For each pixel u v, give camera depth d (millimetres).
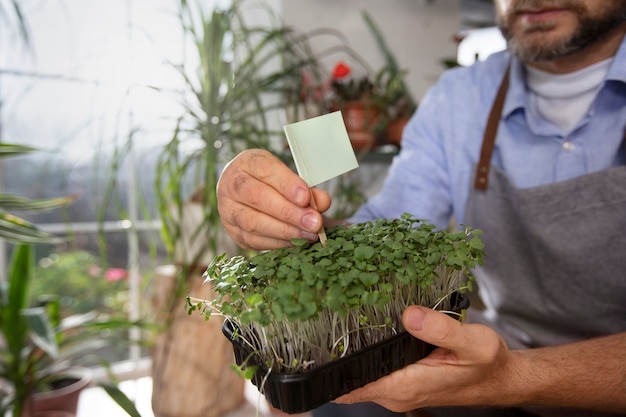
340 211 1874
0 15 1578
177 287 1556
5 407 1368
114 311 2049
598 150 950
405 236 655
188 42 1702
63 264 1975
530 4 868
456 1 2256
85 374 1569
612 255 884
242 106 1571
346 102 1768
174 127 1448
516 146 1058
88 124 1495
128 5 1741
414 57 2191
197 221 1528
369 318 625
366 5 2053
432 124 1188
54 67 1702
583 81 967
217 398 1634
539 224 939
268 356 581
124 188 1935
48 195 1864
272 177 679
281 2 1877
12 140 1724
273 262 609
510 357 628
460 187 1130
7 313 1337
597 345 696
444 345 544
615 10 837
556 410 893
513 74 1077
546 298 1001
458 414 893
